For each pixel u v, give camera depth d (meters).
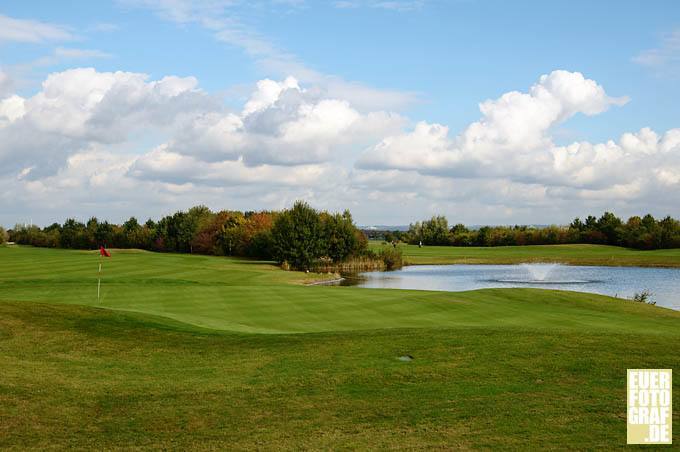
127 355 15.59
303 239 81.31
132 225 143.12
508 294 33.59
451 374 13.23
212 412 11.32
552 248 143.25
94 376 13.62
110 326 18.67
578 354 14.52
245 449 9.55
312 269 84.50
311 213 83.50
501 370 13.41
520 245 160.00
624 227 149.75
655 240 135.25
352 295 33.69
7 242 169.25
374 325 24.58
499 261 107.12
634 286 62.91
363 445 9.59
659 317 27.55
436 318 26.28
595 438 9.63
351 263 94.94
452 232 176.62
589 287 62.19
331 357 14.99
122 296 33.31
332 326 24.34
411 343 16.06
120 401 11.95
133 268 65.50
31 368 14.01
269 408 11.48
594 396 11.62
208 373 13.94
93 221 149.75
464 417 10.70
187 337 17.72
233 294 34.03
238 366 14.48
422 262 107.19
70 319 19.27
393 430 10.20
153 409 11.48
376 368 13.87
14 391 12.24
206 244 118.75
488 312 27.84
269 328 23.58
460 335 16.92
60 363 14.61
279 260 83.12
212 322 22.70
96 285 38.03
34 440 9.95
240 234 109.06
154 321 19.92
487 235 164.00
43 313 19.83
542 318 26.23
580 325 24.31
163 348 16.36
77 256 86.81
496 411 10.94
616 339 16.12
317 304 30.17
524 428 10.11
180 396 12.26
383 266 95.69
